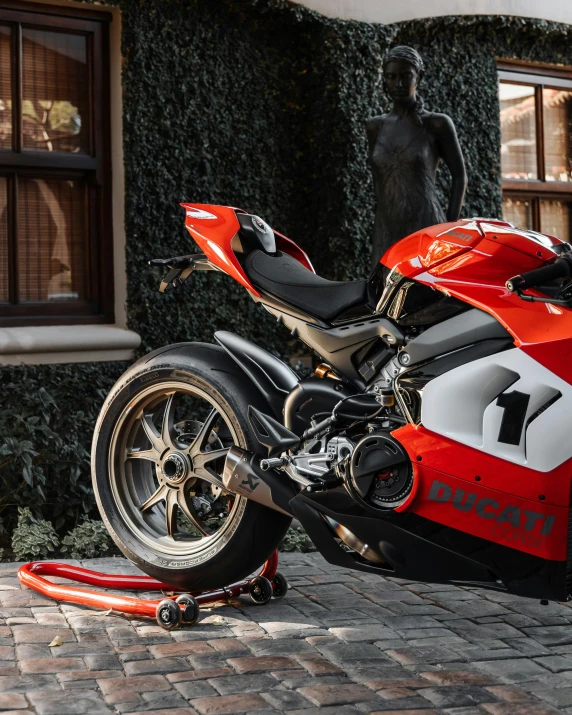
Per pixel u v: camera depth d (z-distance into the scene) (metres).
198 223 3.24
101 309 5.49
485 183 6.66
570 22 6.91
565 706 2.35
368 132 5.21
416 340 2.70
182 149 5.60
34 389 5.00
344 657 2.69
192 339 5.61
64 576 3.39
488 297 2.60
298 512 2.86
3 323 5.15
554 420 2.51
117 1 5.33
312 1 5.86
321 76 5.97
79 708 2.29
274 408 3.02
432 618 3.08
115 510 3.29
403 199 5.05
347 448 2.79
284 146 6.05
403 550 2.70
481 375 2.58
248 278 3.08
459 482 2.61
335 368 2.91
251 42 5.88
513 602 3.27
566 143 7.27
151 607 2.96
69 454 4.73
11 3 5.12
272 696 2.39
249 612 3.13
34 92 5.26
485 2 6.48
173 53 5.55
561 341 2.50
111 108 5.46
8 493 4.45
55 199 5.38
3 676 2.51
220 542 3.06
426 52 6.41
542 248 2.60
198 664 2.62
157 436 3.26
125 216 5.43
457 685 2.48
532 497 2.54
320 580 3.56
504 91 6.95
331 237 6.00
